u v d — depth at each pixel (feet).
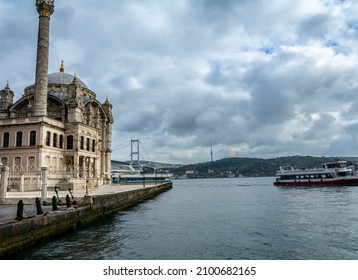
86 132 207.31
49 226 72.90
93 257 61.16
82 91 232.94
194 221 107.34
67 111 204.23
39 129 175.01
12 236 59.52
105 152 255.50
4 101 215.51
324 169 314.96
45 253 63.21
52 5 194.39
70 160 198.90
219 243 74.13
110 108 264.52
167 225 98.63
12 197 108.17
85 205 96.94
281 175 349.41
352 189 266.77
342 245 72.69
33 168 168.76
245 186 444.96
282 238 79.71
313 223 102.78
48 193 138.10
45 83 187.32
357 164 378.12
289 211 135.85
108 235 81.76
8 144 179.22
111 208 121.19
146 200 197.16
